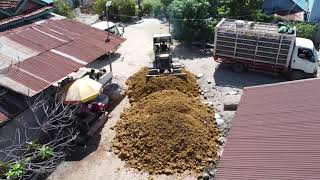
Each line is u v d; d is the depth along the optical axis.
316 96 11.70
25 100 16.61
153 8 37.22
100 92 19.83
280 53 23.25
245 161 9.66
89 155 17.30
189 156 16.23
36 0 22.33
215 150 16.89
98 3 36.78
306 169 8.77
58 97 17.92
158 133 16.84
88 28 22.70
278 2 34.12
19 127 16.41
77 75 21.56
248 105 12.25
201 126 17.81
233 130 11.18
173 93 20.16
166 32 32.81
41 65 18.02
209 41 29.78
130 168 16.33
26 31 20.33
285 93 12.34
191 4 28.58
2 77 16.41
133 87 22.70
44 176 16.00
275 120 11.05
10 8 20.61
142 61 27.12
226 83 23.58
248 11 29.86
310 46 22.66
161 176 15.73
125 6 35.84
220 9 30.28
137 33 32.94
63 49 19.88
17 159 11.83
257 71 24.80
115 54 28.45
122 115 19.98
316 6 30.45
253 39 23.53
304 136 9.95
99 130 19.05
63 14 33.78
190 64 26.53
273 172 9.01
